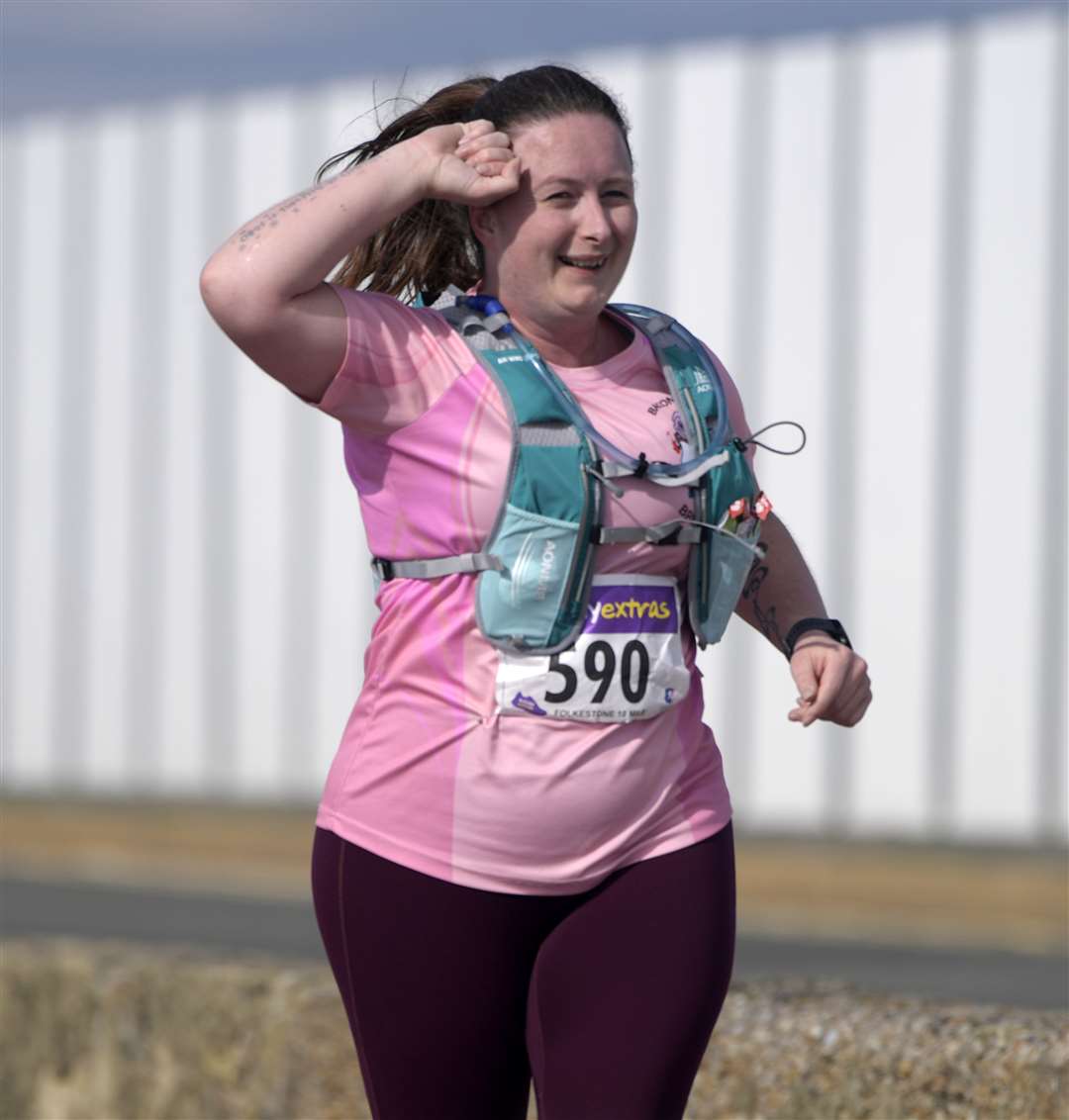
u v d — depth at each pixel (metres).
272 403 35.81
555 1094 10.62
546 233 10.40
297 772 35.69
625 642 10.45
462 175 10.31
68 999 18.56
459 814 10.48
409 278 11.62
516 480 10.27
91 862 37.12
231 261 10.16
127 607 37.06
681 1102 10.70
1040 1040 14.30
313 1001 17.12
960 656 30.45
